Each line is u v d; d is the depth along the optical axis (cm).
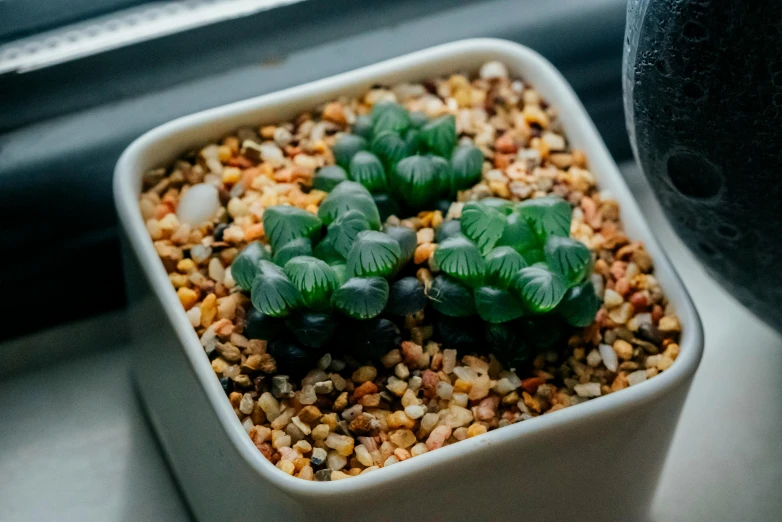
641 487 32
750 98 28
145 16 35
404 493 29
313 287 31
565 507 31
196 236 33
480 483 29
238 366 31
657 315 32
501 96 35
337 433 30
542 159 34
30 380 36
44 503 34
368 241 31
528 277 31
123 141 36
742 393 35
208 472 31
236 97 36
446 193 34
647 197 39
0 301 36
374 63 37
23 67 34
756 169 29
